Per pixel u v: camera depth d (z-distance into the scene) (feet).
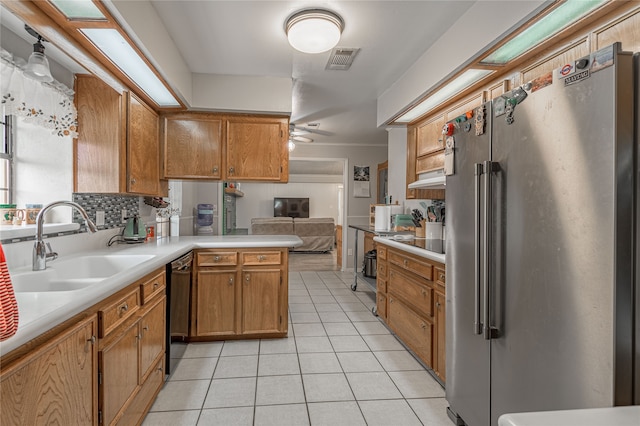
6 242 5.55
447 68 7.57
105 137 7.47
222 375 7.85
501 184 4.78
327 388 7.33
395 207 15.40
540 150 4.11
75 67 7.10
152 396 6.45
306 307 13.41
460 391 5.90
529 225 4.26
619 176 3.27
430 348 7.73
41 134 7.05
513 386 4.54
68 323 3.77
